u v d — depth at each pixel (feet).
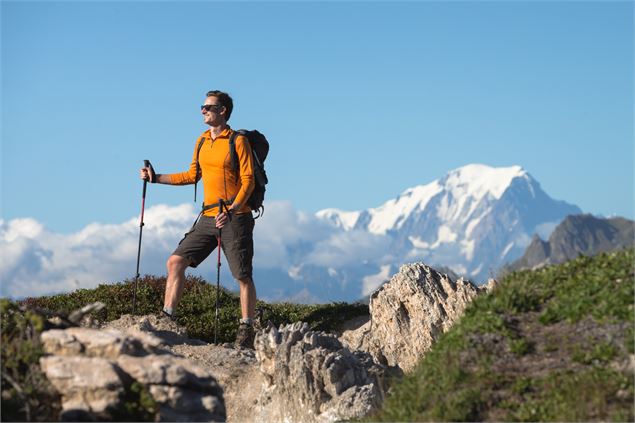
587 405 29.73
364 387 41.01
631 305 33.30
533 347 33.19
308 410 41.63
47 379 29.86
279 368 43.57
